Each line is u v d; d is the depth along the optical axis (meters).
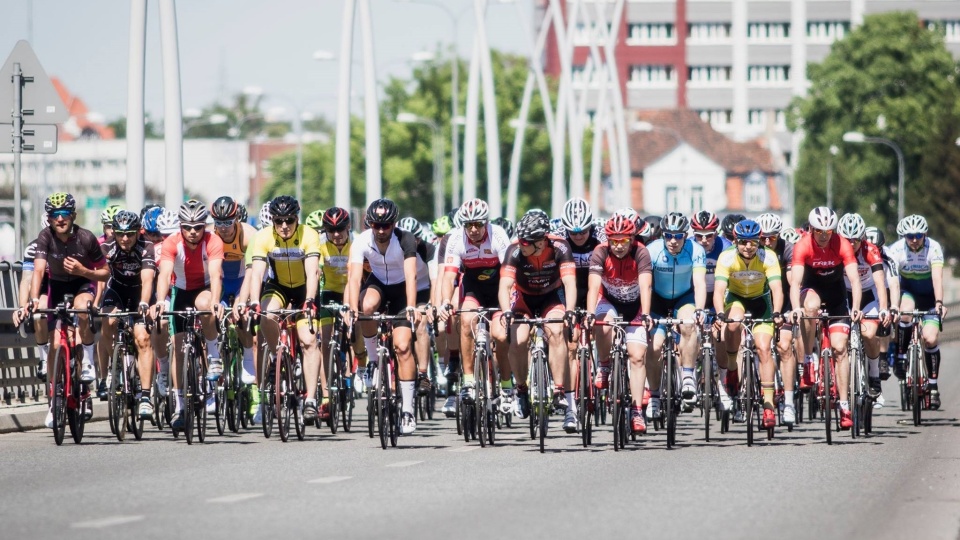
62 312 32.97
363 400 51.16
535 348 32.41
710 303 39.66
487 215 33.22
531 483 25.98
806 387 39.44
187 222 33.78
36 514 21.70
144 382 34.31
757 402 34.81
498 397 33.62
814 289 37.41
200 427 33.97
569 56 116.69
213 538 19.52
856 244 39.31
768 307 36.47
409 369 33.53
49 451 31.72
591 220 33.59
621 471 28.05
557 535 20.11
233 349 36.62
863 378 36.06
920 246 43.50
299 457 30.42
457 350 39.81
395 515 21.84
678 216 33.75
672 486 25.62
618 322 32.50
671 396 32.97
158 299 33.31
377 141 65.81
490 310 32.84
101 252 34.66
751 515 22.12
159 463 29.12
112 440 34.56
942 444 34.03
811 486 25.75
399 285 35.12
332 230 36.84
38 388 44.19
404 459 30.12
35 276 33.84
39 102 40.53
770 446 33.59
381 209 33.31
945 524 21.58
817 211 35.59
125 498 23.56
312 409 34.41
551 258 32.56
